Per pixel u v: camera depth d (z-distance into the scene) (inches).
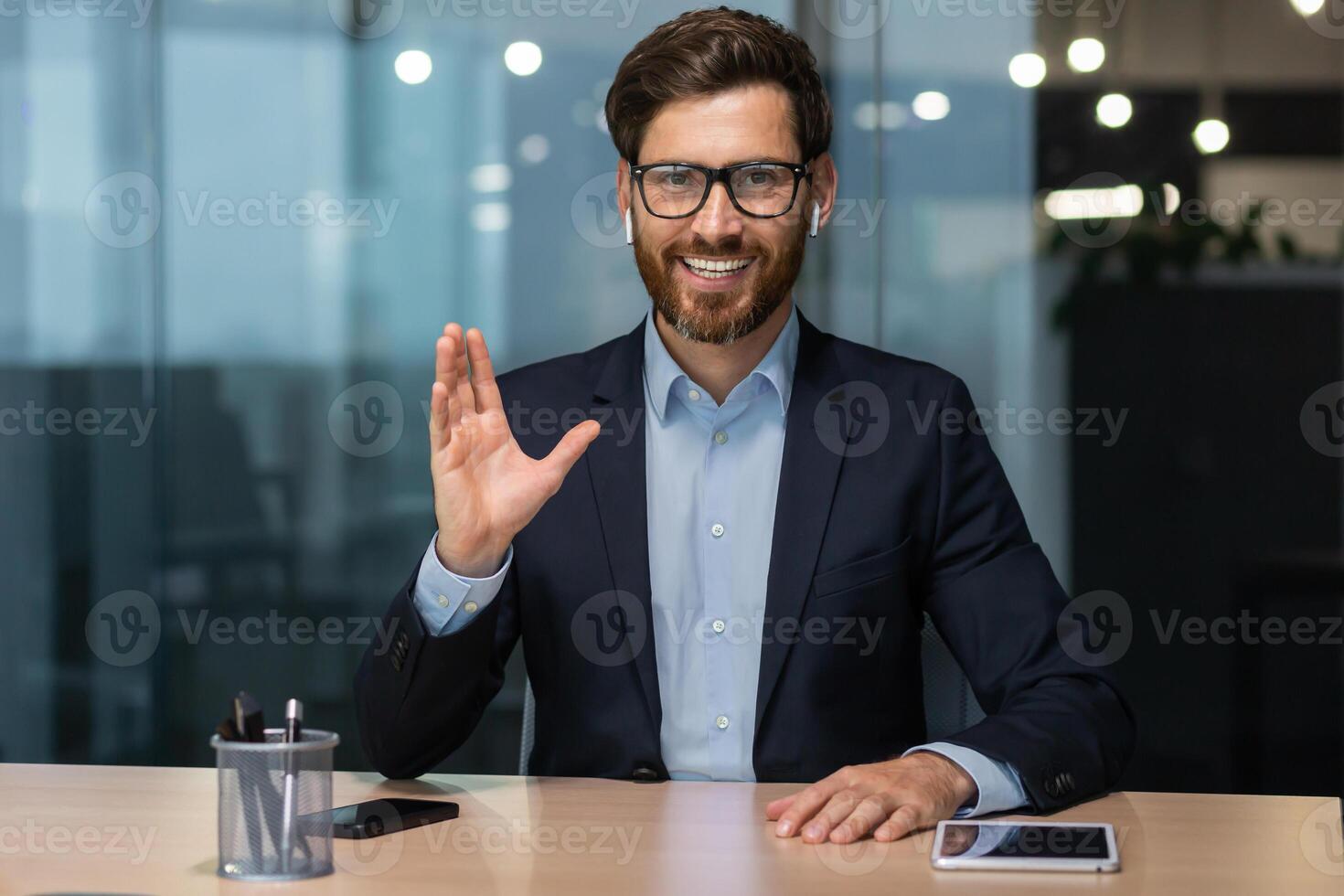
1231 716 104.6
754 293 61.1
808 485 62.6
